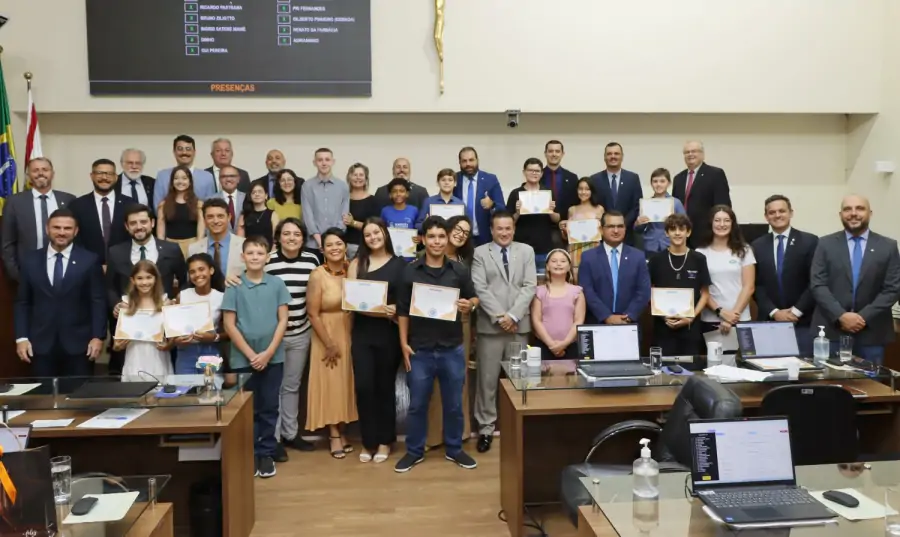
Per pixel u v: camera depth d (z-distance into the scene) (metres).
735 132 7.06
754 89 6.46
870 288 4.13
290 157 6.70
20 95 5.90
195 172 5.50
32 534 1.92
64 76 5.91
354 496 3.83
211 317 3.76
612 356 3.56
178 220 4.81
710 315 4.42
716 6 6.38
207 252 4.45
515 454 3.21
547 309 4.28
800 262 4.43
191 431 2.93
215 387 3.25
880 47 6.52
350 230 5.39
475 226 5.59
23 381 3.39
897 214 6.46
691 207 5.57
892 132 6.45
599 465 3.12
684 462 2.75
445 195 5.29
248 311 3.98
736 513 2.06
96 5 5.84
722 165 7.09
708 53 6.40
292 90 6.05
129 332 3.62
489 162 6.87
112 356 4.76
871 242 4.16
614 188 5.68
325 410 4.38
